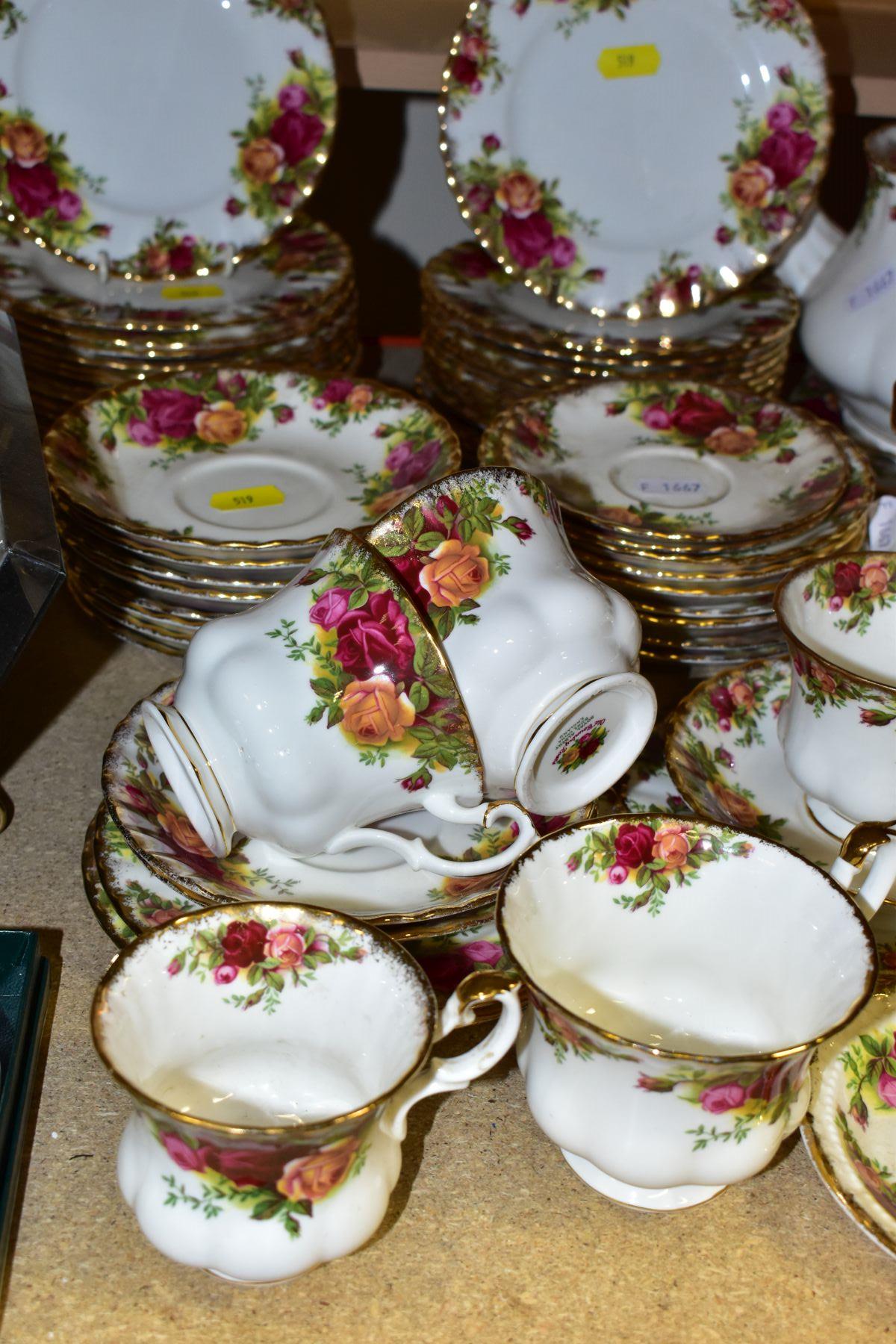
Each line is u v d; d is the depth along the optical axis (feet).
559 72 3.06
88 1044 1.92
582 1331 1.60
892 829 1.78
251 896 1.90
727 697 2.37
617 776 2.06
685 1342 1.60
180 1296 1.61
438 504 1.82
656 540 2.48
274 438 2.87
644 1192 1.74
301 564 2.41
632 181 3.12
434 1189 1.77
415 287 4.48
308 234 3.44
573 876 1.74
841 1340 1.61
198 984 1.62
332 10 3.19
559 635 1.86
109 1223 1.69
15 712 2.54
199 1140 1.41
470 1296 1.64
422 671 1.78
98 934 2.09
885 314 2.96
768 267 3.42
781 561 2.51
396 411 2.84
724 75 3.08
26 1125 1.78
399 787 1.89
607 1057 1.51
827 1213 1.77
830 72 3.38
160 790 2.03
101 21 3.00
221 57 3.07
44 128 3.04
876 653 2.28
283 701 1.82
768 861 1.74
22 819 2.30
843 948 1.65
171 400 2.82
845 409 3.26
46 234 3.08
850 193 4.34
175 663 2.72
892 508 2.75
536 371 3.05
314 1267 1.54
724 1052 1.75
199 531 2.57
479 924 1.95
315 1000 1.65
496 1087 1.92
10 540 1.84
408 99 4.09
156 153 3.11
